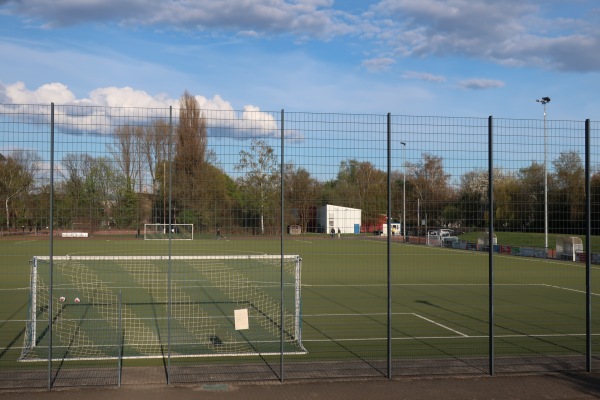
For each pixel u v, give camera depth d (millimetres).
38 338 14312
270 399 9242
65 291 23375
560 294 24031
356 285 26891
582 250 39000
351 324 16578
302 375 10594
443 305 20672
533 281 28891
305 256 42875
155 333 14977
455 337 14781
